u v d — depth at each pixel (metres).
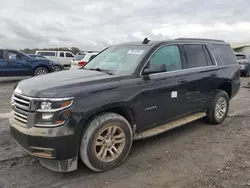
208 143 4.25
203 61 4.81
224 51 5.46
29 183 2.98
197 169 3.32
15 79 14.08
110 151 3.28
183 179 3.07
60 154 2.85
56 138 2.77
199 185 2.93
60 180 3.06
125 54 4.11
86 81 3.18
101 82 3.23
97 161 3.14
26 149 2.95
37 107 2.82
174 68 4.17
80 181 3.04
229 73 5.29
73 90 2.93
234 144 4.21
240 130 4.93
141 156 3.71
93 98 3.01
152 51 3.88
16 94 3.18
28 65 12.62
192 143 4.23
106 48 4.94
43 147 2.81
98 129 3.09
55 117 2.79
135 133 3.68
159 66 3.70
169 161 3.56
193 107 4.55
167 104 3.97
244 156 3.73
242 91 9.86
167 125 4.19
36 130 2.79
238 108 6.78
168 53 4.15
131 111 3.48
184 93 4.24
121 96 3.27
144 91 3.57
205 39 5.16
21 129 2.94
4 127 4.92
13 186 2.91
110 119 3.19
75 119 2.86
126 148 3.43
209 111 5.07
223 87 5.43
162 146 4.09
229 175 3.16
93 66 4.32
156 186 2.92
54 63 15.06
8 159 3.57
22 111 3.00
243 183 2.97
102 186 2.93
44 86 3.00
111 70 3.86
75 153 2.95
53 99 2.79
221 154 3.80
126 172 3.25
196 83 4.46
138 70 3.62
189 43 4.62
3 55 11.89
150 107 3.70
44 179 3.08
